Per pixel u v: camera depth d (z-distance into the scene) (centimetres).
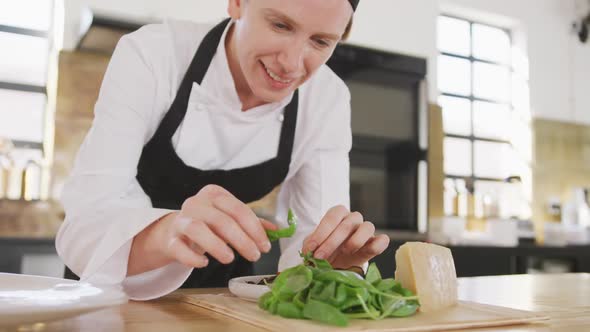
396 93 283
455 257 285
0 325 49
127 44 102
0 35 299
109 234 79
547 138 430
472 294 100
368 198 279
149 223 79
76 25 270
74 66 267
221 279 130
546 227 415
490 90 448
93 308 53
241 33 90
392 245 263
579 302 90
